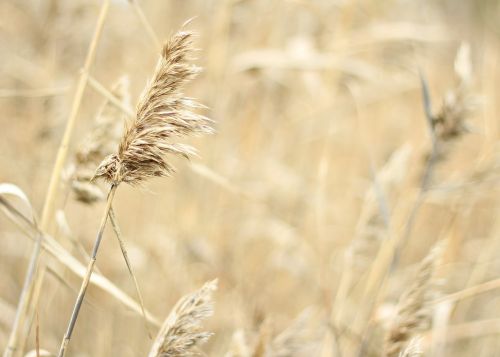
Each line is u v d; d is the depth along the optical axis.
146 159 1.97
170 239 3.17
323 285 2.93
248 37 3.66
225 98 3.48
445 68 4.85
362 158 4.21
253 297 2.89
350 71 3.45
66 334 2.02
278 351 2.35
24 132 3.26
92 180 2.02
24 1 3.44
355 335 2.63
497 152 2.79
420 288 2.32
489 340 3.31
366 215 2.74
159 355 2.04
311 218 3.60
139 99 1.98
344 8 3.53
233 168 3.51
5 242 3.27
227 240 3.39
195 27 3.50
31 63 3.39
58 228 2.57
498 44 5.08
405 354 2.14
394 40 3.58
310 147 4.11
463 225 3.11
